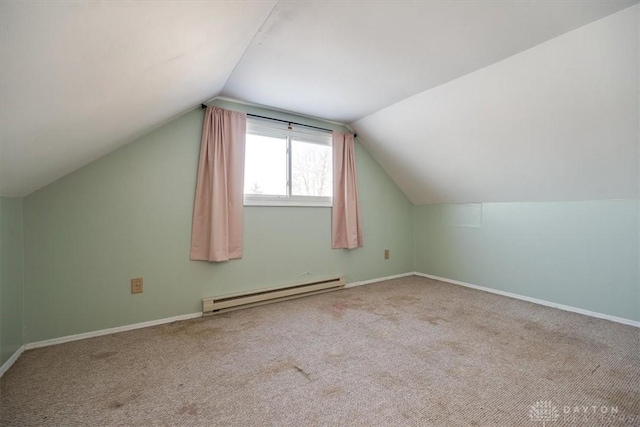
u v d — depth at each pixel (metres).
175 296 2.38
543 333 2.07
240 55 1.81
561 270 2.64
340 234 3.34
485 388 1.42
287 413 1.26
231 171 2.60
